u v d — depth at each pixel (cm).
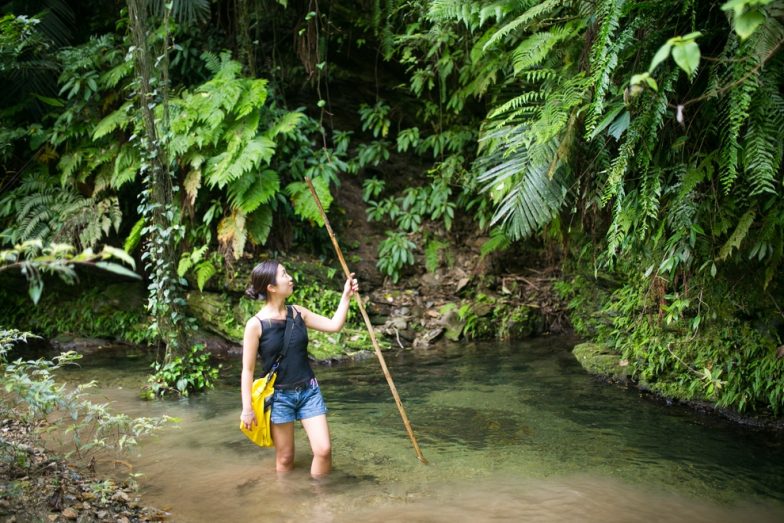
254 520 329
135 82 595
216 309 765
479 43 667
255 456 423
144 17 579
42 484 345
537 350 723
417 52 885
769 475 378
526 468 394
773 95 347
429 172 879
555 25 514
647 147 414
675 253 464
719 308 498
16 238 777
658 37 405
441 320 797
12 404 432
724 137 387
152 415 513
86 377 640
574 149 495
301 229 852
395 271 867
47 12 814
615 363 599
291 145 827
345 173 952
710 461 402
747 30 201
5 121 827
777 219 410
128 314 816
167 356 586
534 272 866
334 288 831
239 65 770
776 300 470
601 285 675
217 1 858
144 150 587
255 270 397
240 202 733
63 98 853
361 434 463
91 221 775
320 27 884
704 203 448
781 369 455
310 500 352
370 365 682
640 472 385
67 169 787
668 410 508
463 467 397
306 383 393
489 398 547
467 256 886
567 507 338
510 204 510
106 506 336
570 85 459
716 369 494
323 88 939
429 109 885
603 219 599
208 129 739
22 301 838
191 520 329
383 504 345
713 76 372
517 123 572
